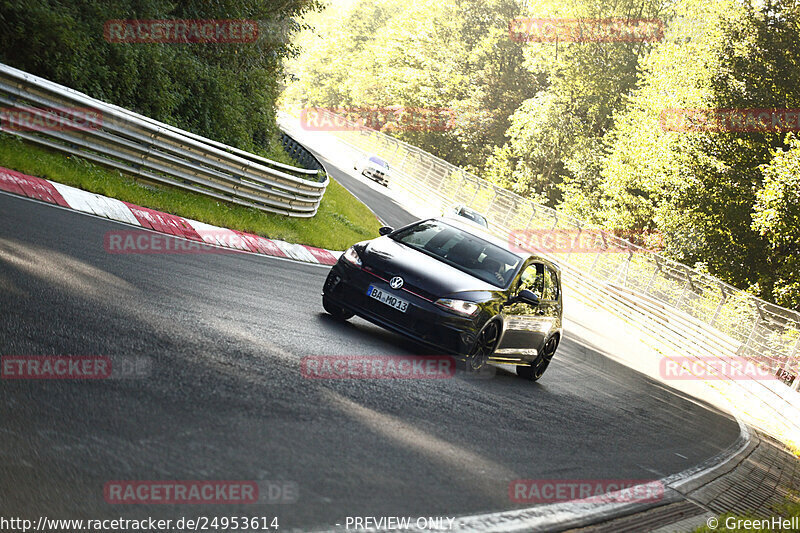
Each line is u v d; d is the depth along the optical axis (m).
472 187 54.69
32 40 13.54
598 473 6.47
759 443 12.52
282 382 5.84
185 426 4.38
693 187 39.75
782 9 38.94
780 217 32.81
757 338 22.89
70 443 3.79
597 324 25.77
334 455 4.61
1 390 4.18
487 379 9.05
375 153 70.75
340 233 21.25
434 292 8.50
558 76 65.06
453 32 82.69
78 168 12.07
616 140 55.56
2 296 5.71
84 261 7.77
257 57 25.47
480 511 4.47
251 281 10.24
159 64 16.98
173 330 6.34
